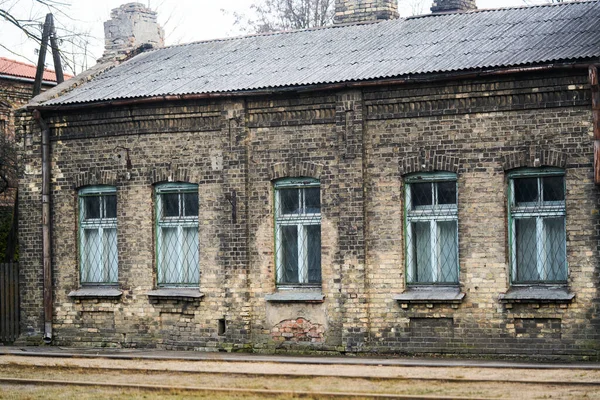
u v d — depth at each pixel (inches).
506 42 829.8
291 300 853.8
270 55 960.3
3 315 982.4
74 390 658.8
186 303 899.4
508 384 633.6
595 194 749.3
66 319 956.6
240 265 874.8
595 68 730.2
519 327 774.5
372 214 827.4
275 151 865.5
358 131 824.9
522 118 773.9
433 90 799.7
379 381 664.4
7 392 654.5
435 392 612.4
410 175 820.6
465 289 792.9
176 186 914.7
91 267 956.0
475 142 789.9
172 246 919.7
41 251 967.6
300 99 850.1
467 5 1025.5
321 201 846.5
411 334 813.2
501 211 781.9
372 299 826.8
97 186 951.0
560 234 773.9
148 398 625.3
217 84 892.6
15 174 1244.5
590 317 750.5
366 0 1025.5
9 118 1380.4
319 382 668.7
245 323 873.5
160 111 906.1
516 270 787.4
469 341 791.1
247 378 693.3
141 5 1123.9
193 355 845.8
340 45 940.0
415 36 914.7
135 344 923.4
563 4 918.4
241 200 873.5
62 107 938.1
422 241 823.1
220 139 887.1
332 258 842.2
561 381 624.7
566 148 757.9
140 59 1073.5
